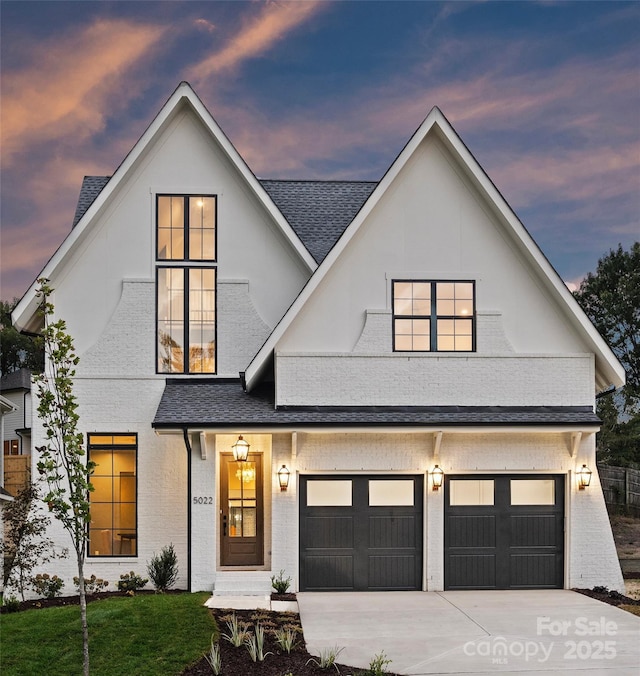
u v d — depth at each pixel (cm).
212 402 1502
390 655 1033
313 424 1423
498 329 1538
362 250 1538
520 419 1461
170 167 1639
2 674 961
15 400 3419
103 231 1619
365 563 1483
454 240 1553
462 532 1502
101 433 1577
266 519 1566
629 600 1393
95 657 1012
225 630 1122
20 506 1443
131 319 1605
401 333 1538
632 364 3300
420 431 1449
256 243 1647
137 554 1548
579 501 1512
